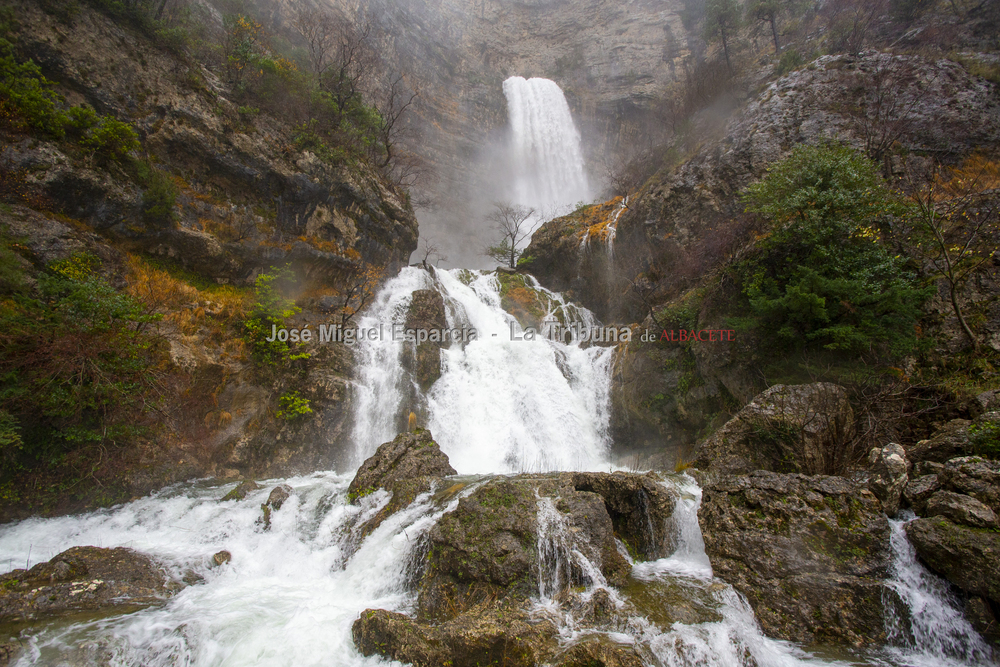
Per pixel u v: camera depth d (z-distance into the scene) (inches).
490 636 235.1
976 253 466.6
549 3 2111.2
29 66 512.4
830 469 384.8
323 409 570.6
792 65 981.2
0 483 386.9
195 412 519.5
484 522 298.0
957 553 248.7
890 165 661.3
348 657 255.9
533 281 1059.3
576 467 624.1
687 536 345.1
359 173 854.5
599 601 264.1
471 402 683.4
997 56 768.3
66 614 276.8
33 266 452.8
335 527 378.0
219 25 970.1
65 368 406.3
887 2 956.0
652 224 871.1
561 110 1872.5
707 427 557.9
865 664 238.8
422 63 1690.5
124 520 406.3
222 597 308.8
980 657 233.5
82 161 525.0
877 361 440.8
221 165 677.3
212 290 629.9
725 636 246.4
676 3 1868.8
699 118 1047.0
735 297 563.8
